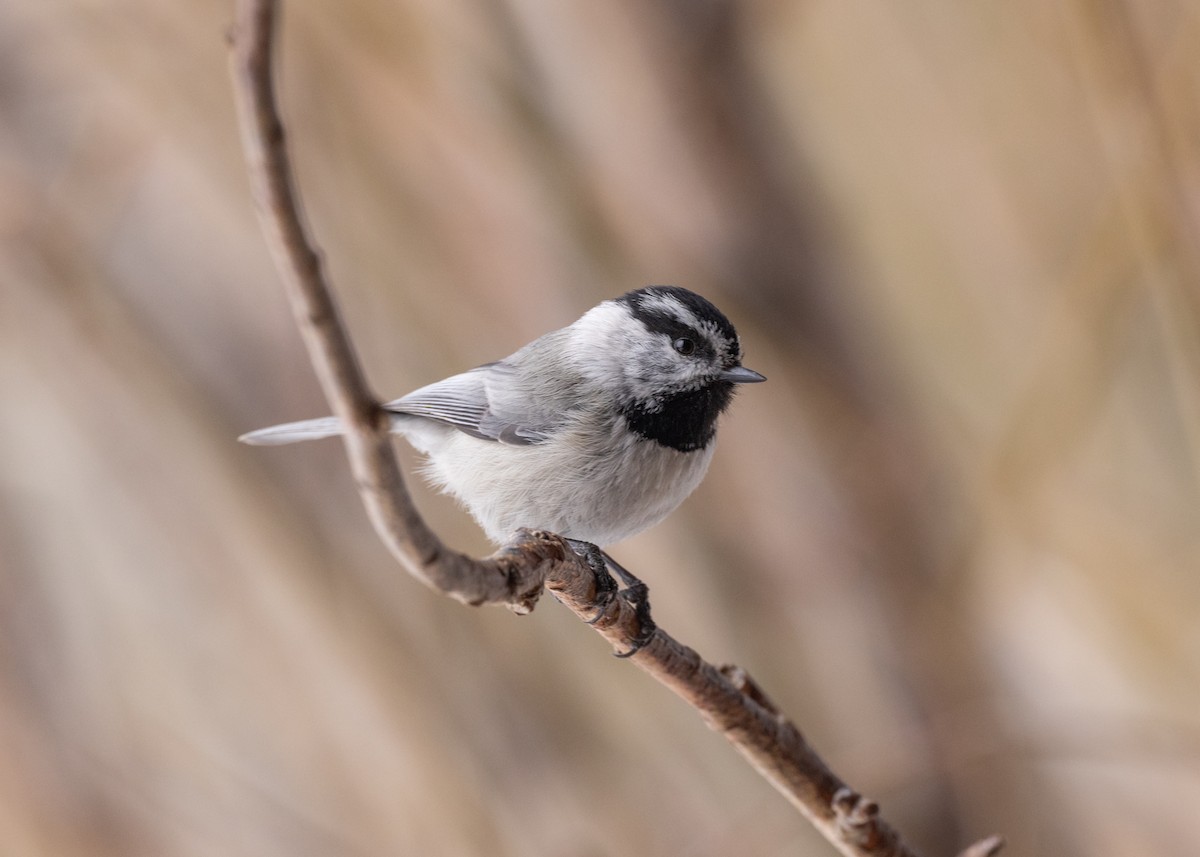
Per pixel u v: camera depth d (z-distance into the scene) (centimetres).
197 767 1195
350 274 1060
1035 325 1095
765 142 1091
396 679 1076
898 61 1130
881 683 1066
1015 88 1110
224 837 1166
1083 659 1080
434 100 1038
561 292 1043
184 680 1223
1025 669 1083
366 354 1065
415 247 1052
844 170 1134
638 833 1084
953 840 1074
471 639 1098
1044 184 1105
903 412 1101
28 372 1220
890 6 1125
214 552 1177
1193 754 916
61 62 1067
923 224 1138
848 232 1121
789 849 1066
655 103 1069
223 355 1131
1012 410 1026
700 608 1125
